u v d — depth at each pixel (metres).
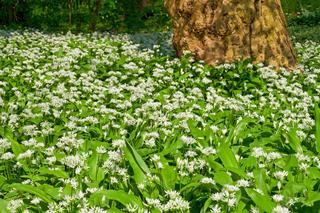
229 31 10.46
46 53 12.18
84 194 3.75
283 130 5.93
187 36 10.96
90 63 10.72
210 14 10.63
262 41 10.52
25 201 3.81
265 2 10.71
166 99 7.57
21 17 24.39
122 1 23.44
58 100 6.91
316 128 5.21
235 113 6.86
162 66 9.85
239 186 3.69
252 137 5.61
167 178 4.07
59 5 23.30
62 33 18.77
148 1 24.67
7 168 4.62
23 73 9.40
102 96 7.47
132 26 23.48
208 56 10.59
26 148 5.05
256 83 9.09
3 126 6.08
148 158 4.84
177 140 5.07
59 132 5.73
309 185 3.98
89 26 21.55
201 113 6.93
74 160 4.18
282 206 3.57
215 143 5.25
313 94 8.77
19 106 7.25
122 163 4.42
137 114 6.41
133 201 3.59
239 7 10.46
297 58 11.81
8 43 14.56
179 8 11.11
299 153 4.79
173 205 3.48
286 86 8.94
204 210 3.49
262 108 7.57
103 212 3.31
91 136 5.87
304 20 24.31
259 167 4.35
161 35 17.98
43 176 4.28
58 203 3.80
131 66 9.67
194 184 3.83
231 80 9.45
